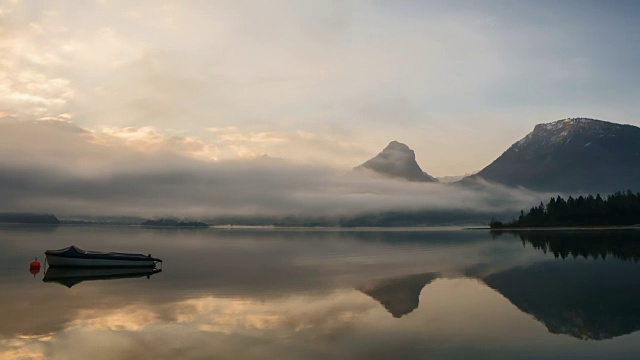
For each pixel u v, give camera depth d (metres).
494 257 60.72
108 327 22.59
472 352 18.05
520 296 30.16
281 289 34.31
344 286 35.59
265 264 54.06
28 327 22.66
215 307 27.61
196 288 35.12
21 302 29.83
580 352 17.89
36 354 18.44
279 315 25.17
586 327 21.66
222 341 19.94
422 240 117.25
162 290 34.34
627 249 69.12
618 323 22.36
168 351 18.61
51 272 46.84
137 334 21.22
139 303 29.11
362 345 19.16
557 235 124.50
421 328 21.88
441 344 19.17
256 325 22.83
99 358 17.86
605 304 27.03
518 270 44.47
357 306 27.58
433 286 35.06
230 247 90.06
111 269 48.91
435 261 55.97
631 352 17.81
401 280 38.66
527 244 88.56
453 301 28.78
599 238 102.56
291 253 72.44
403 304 28.03
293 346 19.14
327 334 20.98
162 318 24.61
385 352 18.17
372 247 87.69
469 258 59.78
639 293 30.56
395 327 22.14
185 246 92.81
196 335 21.00
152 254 71.19
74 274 45.31
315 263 54.91
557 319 23.38
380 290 33.47
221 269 48.72
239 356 17.84
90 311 26.64
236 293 32.66
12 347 19.34
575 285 34.22
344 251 76.62
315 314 25.34
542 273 41.72
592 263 49.75
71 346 19.42
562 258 56.78
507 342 19.33
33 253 69.56
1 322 23.81
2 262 55.97
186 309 27.06
